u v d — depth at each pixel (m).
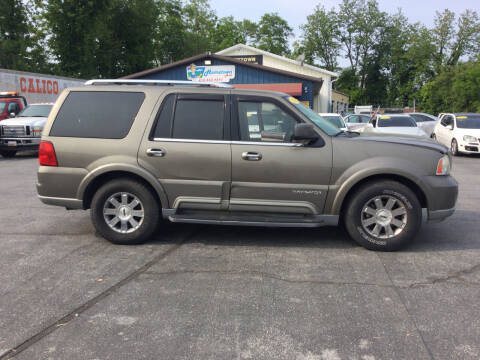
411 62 62.06
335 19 65.19
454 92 43.31
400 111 52.69
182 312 3.36
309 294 3.69
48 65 41.16
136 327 3.13
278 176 4.76
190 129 4.90
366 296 3.65
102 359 2.74
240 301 3.55
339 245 5.05
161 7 53.50
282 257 4.63
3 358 2.76
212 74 27.08
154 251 4.84
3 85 19.28
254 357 2.75
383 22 63.91
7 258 4.61
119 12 45.56
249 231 5.65
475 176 10.84
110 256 4.67
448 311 3.38
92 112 5.07
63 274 4.15
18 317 3.29
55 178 5.05
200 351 2.81
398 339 2.96
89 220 6.28
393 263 4.45
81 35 40.19
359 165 4.67
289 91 25.70
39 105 16.56
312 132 4.56
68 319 3.26
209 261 4.51
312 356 2.76
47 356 2.78
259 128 4.85
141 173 4.89
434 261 4.51
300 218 4.84
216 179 4.84
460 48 57.19
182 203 4.91
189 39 59.50
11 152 15.70
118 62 47.25
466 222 6.16
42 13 39.53
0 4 37.66
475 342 2.93
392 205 4.74
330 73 31.98
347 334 3.03
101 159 4.96
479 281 3.98
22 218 6.40
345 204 4.90
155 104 4.98
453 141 16.05
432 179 4.69
